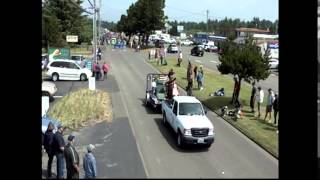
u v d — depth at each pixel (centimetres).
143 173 1470
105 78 4572
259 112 2788
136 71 5197
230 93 3612
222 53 3206
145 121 2662
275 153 1961
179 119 2166
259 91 2786
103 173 1338
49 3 7775
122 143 2095
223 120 2725
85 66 5112
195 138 2067
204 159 1875
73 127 2447
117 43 9731
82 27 8531
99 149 1925
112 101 3303
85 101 3086
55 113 2767
